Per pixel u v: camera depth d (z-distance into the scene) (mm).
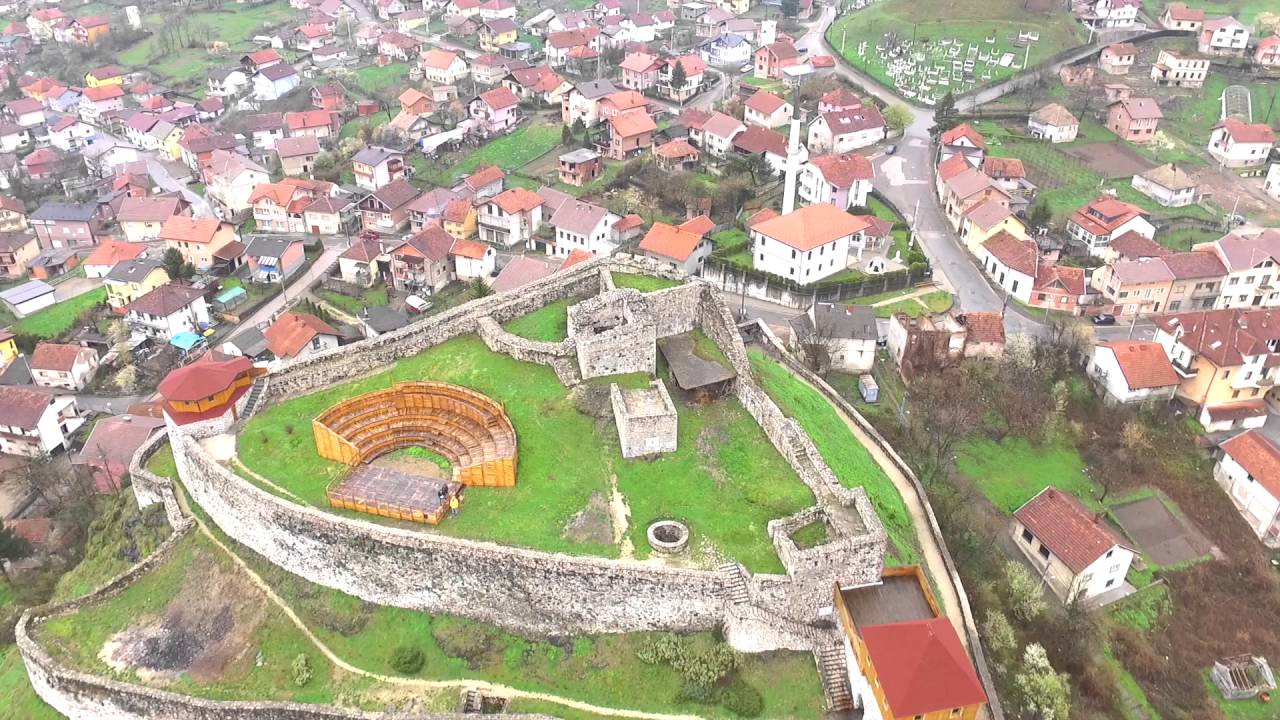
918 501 68562
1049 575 71625
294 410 62406
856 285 111625
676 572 48625
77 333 120938
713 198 134750
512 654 50625
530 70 190500
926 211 134500
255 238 134500
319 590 54469
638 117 158375
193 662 52906
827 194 128625
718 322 67062
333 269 131125
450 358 66125
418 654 50875
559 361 63344
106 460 83812
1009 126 160625
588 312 65375
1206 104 166875
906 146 156250
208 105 194375
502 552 49688
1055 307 109812
